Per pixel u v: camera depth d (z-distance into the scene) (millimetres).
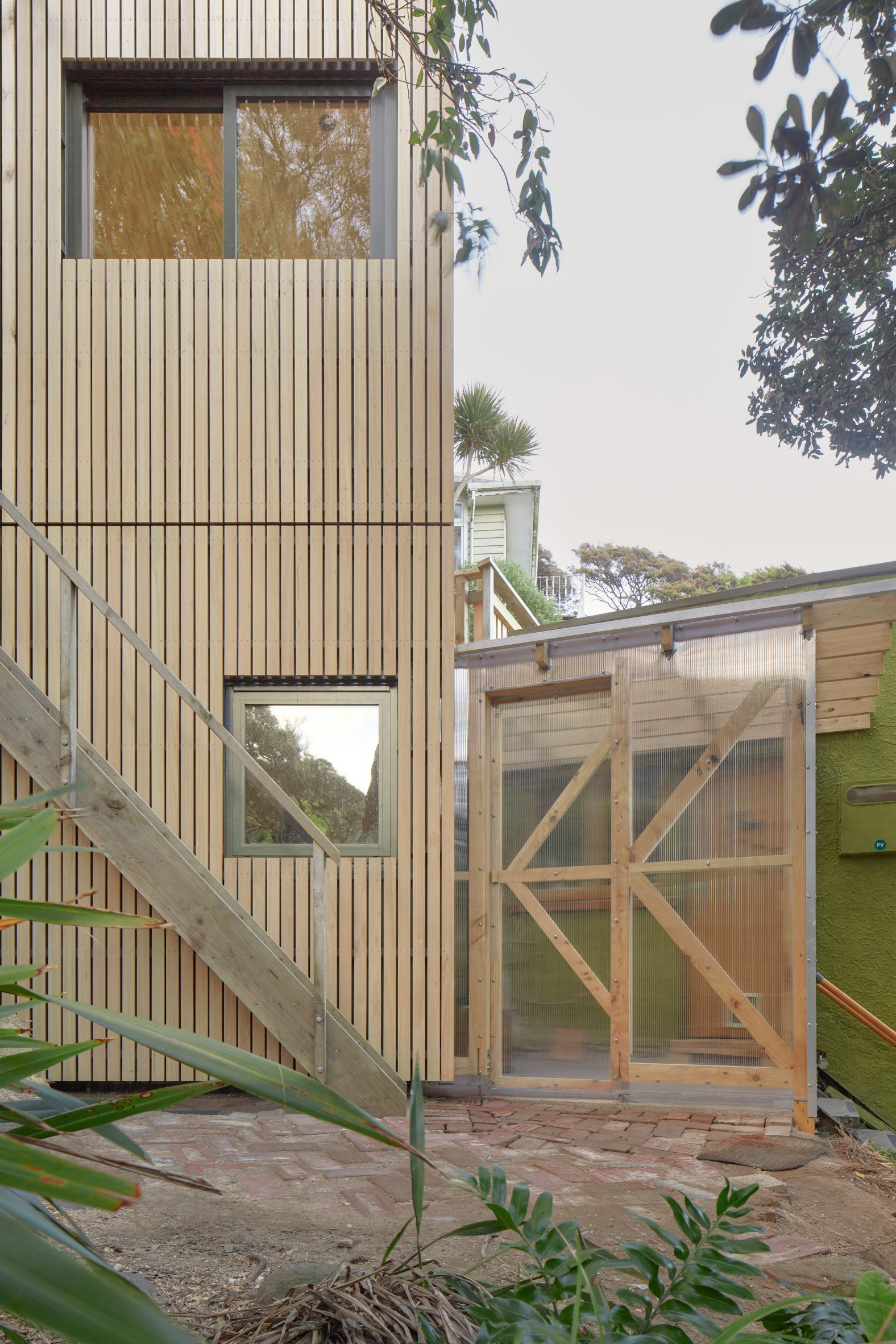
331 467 5980
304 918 5758
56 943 5582
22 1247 597
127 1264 2518
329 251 6133
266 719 5938
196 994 5570
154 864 5168
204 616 5910
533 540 21172
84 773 5160
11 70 6062
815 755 5875
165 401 5996
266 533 5953
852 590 5535
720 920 5668
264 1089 888
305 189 6145
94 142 6199
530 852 6215
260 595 5922
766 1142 4711
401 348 6016
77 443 5977
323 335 6031
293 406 6004
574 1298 1418
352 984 5734
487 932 6219
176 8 6012
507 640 6391
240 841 5820
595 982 5941
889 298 6680
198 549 5941
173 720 5848
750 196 2570
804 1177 4270
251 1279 2445
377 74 6051
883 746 6430
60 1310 572
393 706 5926
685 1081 5613
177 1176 792
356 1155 4109
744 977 5574
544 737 6320
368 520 5957
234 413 5996
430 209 6039
